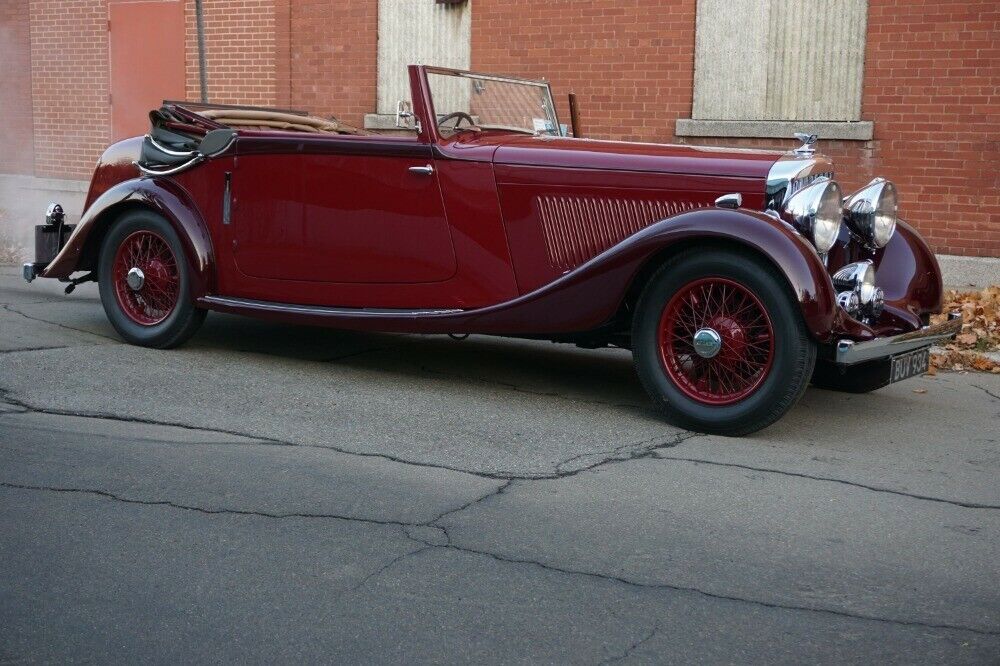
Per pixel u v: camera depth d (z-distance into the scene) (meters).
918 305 5.17
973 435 4.58
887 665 2.47
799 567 3.04
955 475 3.97
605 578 2.93
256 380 5.16
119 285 5.89
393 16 10.33
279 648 2.49
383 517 3.35
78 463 3.79
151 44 11.94
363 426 4.41
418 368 5.62
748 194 4.49
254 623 2.62
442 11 10.05
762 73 8.71
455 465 3.91
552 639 2.56
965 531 3.37
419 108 5.00
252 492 3.54
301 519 3.31
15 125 13.10
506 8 9.73
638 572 2.97
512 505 3.49
